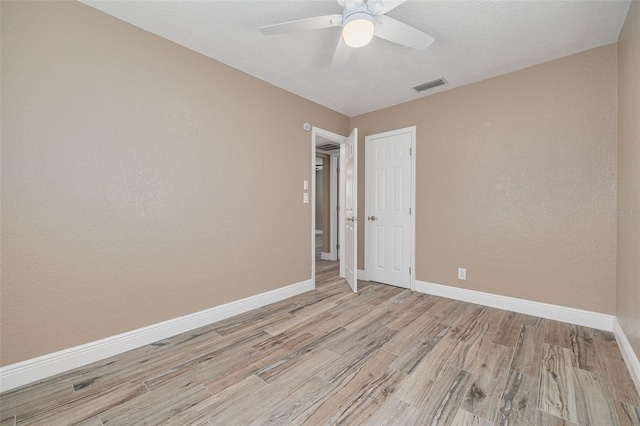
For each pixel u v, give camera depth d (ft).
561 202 8.34
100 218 6.41
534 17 6.48
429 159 11.09
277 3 6.13
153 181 7.22
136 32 6.88
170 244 7.56
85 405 4.94
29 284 5.57
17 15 5.36
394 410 4.80
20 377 5.44
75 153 6.04
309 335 7.60
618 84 7.32
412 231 11.56
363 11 5.29
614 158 7.55
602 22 6.66
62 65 5.85
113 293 6.62
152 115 7.18
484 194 9.75
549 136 8.51
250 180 9.46
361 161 13.42
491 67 8.87
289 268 10.84
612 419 4.56
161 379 5.68
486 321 8.42
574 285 8.16
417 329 7.93
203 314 8.21
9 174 5.33
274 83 10.10
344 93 10.98
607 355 6.44
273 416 4.68
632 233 5.94
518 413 4.70
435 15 6.41
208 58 8.29
